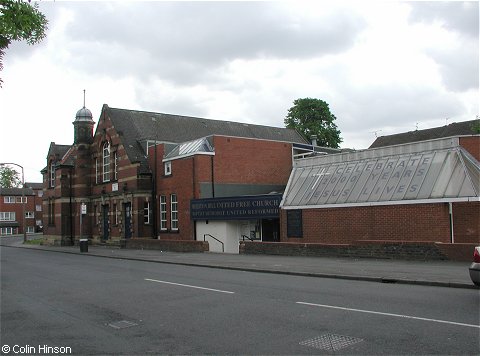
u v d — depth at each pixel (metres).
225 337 7.23
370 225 21.47
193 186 30.69
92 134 44.34
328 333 7.27
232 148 32.47
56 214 45.66
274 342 6.86
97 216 41.84
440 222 19.11
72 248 38.78
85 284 14.27
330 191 24.08
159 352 6.57
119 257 25.89
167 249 29.30
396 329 7.36
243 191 32.72
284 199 25.94
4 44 6.12
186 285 13.34
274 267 17.08
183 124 44.50
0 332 8.08
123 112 41.22
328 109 61.50
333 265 16.91
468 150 21.48
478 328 7.33
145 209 35.00
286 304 9.75
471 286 11.52
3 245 49.88
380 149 23.92
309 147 38.28
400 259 17.83
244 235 29.20
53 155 48.16
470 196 18.44
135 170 35.12
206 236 29.97
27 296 12.16
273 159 34.78
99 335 7.69
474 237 19.00
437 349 6.28
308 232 24.19
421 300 9.88
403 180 21.34
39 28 6.21
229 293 11.52
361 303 9.64
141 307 10.02
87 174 43.53
